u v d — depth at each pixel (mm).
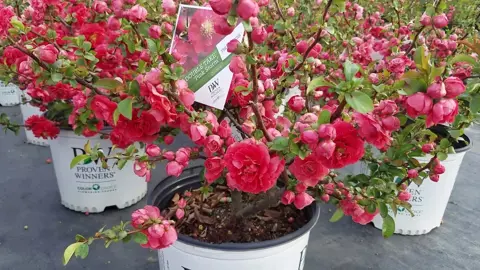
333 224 2125
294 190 1102
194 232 1294
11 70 1428
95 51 1232
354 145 785
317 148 764
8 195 2252
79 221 2051
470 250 1979
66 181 2027
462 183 2543
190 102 924
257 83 930
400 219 2014
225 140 990
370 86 1021
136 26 1065
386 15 2209
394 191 1110
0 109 3408
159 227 938
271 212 1387
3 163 2586
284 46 1428
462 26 2305
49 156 2701
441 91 726
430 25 1383
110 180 2033
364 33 2012
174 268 1246
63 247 1884
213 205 1419
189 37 1007
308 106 1163
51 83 1152
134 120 948
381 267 1853
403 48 1643
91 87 1119
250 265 1153
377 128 755
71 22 1647
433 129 2025
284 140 834
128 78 1153
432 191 1934
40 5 1520
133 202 2168
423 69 762
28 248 1870
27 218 2064
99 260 1819
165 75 858
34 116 1819
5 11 1419
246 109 1137
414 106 743
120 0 995
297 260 1271
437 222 2070
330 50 1609
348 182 1166
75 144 1906
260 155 816
